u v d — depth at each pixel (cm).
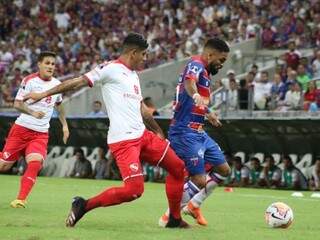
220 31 8794
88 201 2627
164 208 3688
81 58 9394
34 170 3481
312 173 5978
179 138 2877
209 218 3244
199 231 2628
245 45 8719
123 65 2591
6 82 9231
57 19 10588
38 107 3550
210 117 2864
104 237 2380
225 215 3419
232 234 2555
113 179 6969
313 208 3978
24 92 3572
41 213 3247
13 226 2688
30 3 11062
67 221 2661
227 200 4488
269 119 5988
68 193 4762
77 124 7219
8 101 8575
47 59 3578
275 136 6150
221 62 2862
